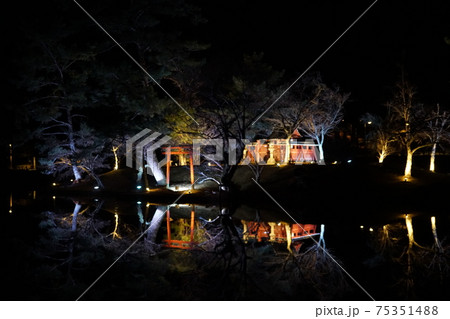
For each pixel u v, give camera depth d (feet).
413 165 120.26
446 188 97.30
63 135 139.33
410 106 106.63
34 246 57.77
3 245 58.44
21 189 142.72
